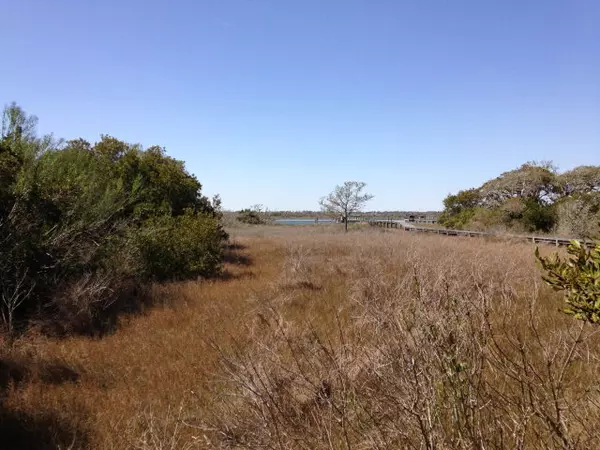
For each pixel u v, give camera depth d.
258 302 8.41
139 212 13.15
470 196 45.56
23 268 7.89
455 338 2.52
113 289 8.77
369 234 26.58
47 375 5.39
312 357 4.00
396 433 2.42
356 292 8.34
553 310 5.95
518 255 11.98
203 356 5.73
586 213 26.64
